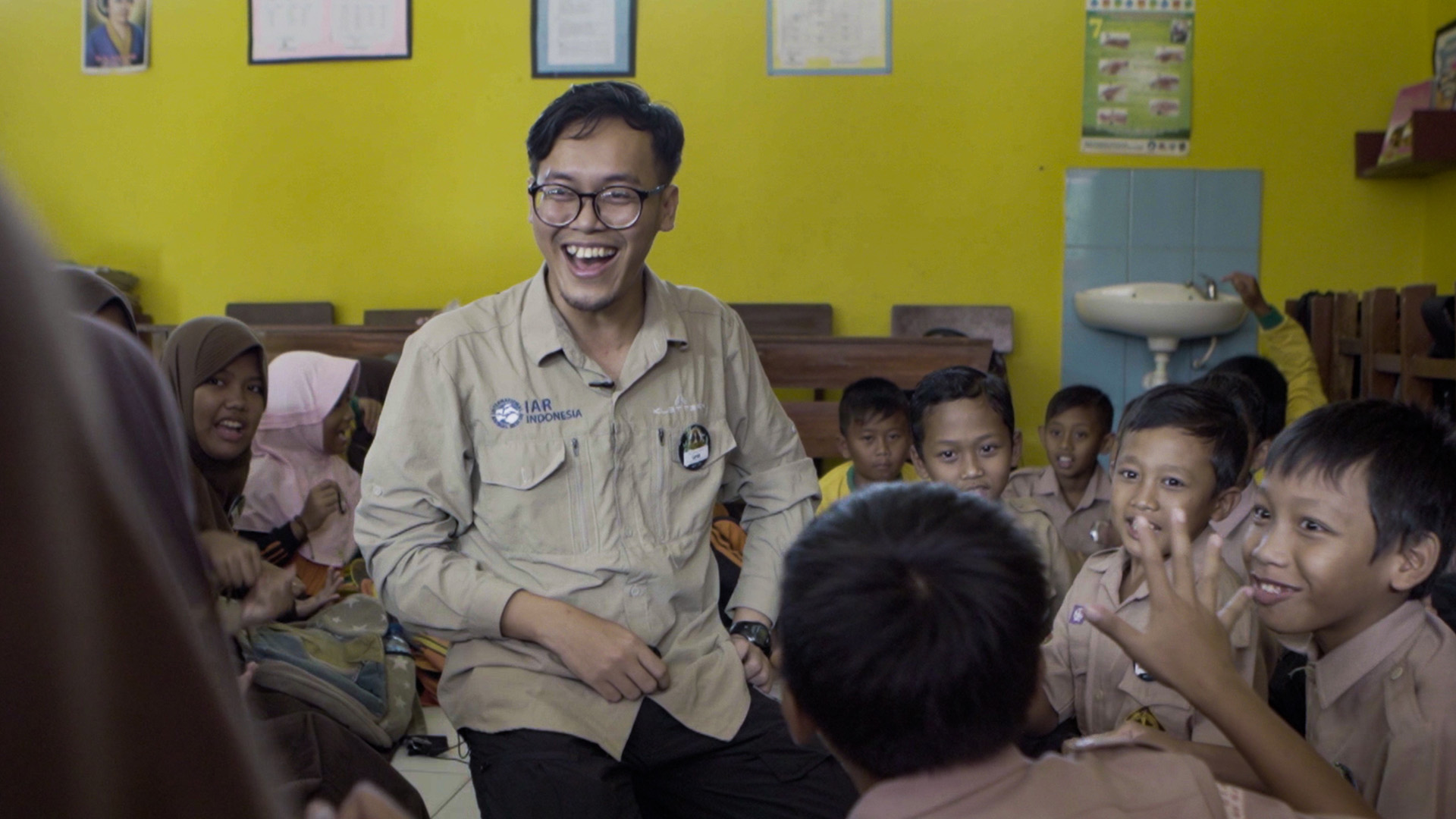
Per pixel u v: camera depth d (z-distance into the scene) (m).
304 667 2.17
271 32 4.92
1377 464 1.13
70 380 0.27
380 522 1.49
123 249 5.06
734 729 1.48
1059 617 1.63
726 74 4.74
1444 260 4.44
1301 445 1.17
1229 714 0.92
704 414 1.58
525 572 1.49
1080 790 0.81
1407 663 1.13
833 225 4.76
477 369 1.49
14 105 5.05
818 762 1.48
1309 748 0.92
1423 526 1.13
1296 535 1.17
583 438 1.49
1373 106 4.61
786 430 1.74
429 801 2.24
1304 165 4.64
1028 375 4.76
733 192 4.78
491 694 1.43
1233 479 1.59
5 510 0.25
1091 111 4.66
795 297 4.79
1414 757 1.08
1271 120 4.64
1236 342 4.68
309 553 2.77
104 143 5.03
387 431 1.48
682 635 1.51
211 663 0.38
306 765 1.48
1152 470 1.56
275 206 4.98
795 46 4.71
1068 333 4.73
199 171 5.00
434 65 4.86
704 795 1.51
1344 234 4.64
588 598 1.46
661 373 1.56
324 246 4.97
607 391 1.51
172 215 5.03
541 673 1.44
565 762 1.35
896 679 0.81
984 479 2.05
